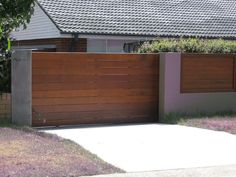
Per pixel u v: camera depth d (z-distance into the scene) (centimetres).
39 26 2522
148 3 2681
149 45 1627
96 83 1410
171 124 1431
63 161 911
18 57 1297
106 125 1412
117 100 1441
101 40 2362
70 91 1378
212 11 2789
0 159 904
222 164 968
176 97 1505
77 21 2333
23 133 1153
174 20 2581
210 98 1569
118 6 2564
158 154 1045
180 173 893
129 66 1454
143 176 864
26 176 812
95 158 976
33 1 1016
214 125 1369
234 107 1617
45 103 1348
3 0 977
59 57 1359
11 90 1300
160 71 1491
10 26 1119
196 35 2483
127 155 1028
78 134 1245
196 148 1110
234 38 2570
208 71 1566
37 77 1335
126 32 2334
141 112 1480
